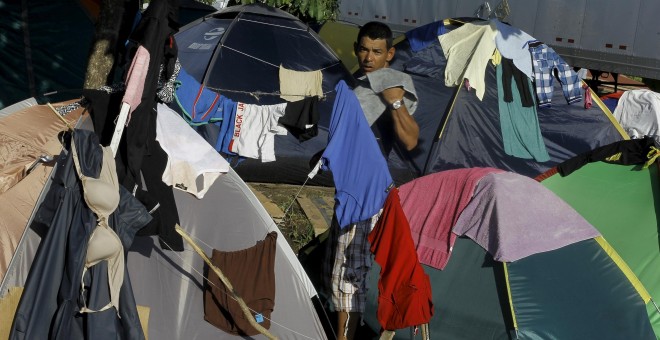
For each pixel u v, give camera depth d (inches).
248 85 351.6
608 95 509.4
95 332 160.6
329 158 207.6
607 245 224.8
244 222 198.8
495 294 217.0
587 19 532.4
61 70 383.9
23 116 199.0
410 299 196.2
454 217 231.0
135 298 186.5
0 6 372.8
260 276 194.7
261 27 371.6
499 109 347.9
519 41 354.3
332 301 214.2
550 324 210.4
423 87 349.7
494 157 348.5
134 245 187.8
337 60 372.8
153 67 174.2
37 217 164.7
